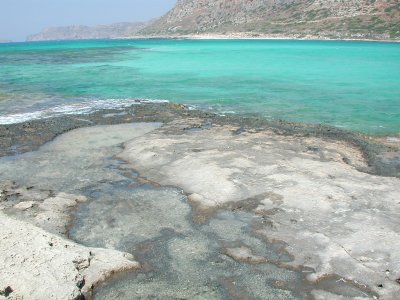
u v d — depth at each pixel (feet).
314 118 74.18
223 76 129.39
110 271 28.78
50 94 98.73
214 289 27.61
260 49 253.65
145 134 62.18
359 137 61.16
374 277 28.02
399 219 34.65
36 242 30.22
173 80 121.80
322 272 28.81
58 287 26.12
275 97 93.86
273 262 30.25
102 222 36.42
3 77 128.98
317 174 43.68
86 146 57.41
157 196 41.11
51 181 45.42
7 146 57.67
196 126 66.49
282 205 37.65
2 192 42.22
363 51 218.59
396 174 46.62
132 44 385.91
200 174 44.55
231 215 36.83
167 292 27.32
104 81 120.16
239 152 50.96
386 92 98.73
